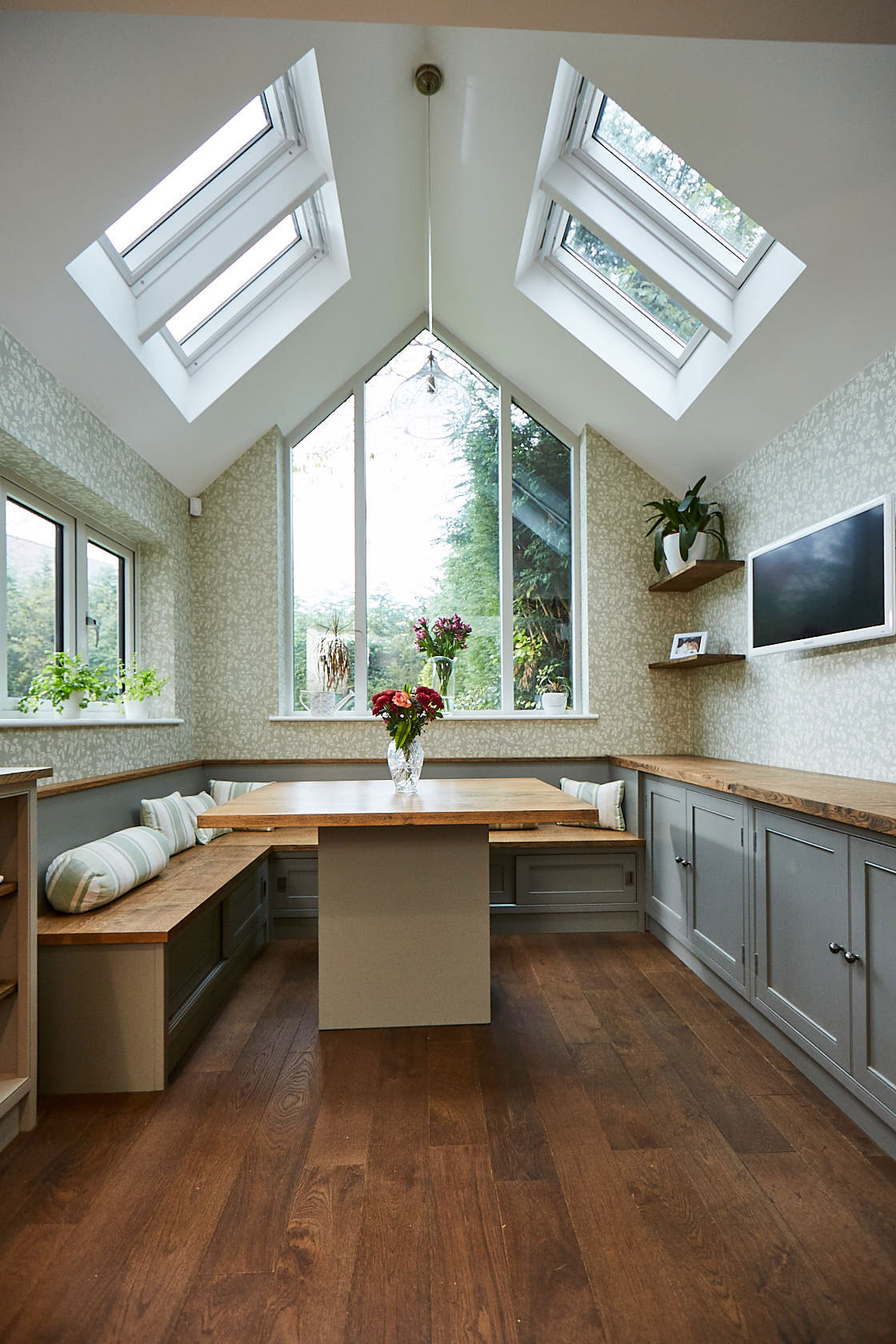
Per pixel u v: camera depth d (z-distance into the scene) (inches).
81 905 97.8
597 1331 53.7
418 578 186.7
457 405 121.1
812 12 66.2
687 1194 69.2
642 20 67.3
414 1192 69.5
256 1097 87.5
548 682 187.0
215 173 120.0
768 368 126.0
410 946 107.7
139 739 142.7
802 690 129.0
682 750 179.9
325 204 139.7
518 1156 75.3
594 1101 86.4
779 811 96.7
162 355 135.7
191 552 176.1
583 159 128.0
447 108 125.0
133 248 118.5
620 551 180.7
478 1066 95.1
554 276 157.9
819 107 86.4
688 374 147.7
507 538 187.5
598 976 128.9
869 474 111.4
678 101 96.1
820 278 105.3
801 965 91.5
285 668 182.7
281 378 164.1
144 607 163.6
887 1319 54.7
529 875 155.6
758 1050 99.6
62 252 98.3
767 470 142.6
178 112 93.0
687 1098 87.0
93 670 126.0
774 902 98.7
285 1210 67.0
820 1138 78.6
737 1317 54.9
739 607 153.9
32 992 81.4
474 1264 60.3
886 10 65.8
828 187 93.7
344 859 107.3
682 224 125.4
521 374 182.4
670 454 167.2
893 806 79.3
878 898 76.1
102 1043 89.1
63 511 129.9
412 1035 104.7
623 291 150.9
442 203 147.2
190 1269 59.8
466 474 188.7
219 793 168.6
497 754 178.2
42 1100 87.4
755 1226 64.9
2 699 110.8
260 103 115.3
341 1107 85.0
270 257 146.9
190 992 105.2
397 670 185.2
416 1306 56.0
